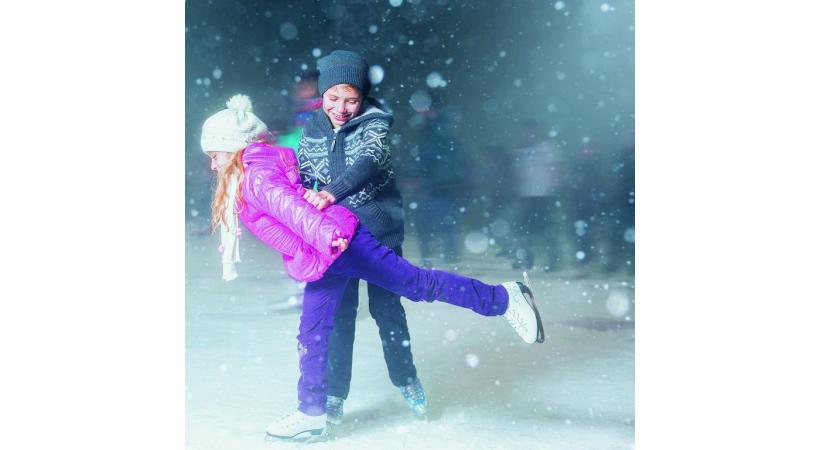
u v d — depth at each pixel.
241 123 2.27
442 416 2.49
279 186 2.21
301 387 2.28
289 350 3.32
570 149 10.36
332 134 2.45
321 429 2.29
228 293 4.73
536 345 3.41
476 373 2.97
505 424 2.41
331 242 2.14
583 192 9.48
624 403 2.60
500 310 2.41
